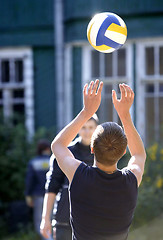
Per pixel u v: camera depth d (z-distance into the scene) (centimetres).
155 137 1589
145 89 1641
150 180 1383
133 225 1327
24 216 1523
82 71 1692
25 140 1634
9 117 1695
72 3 1675
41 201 1330
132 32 1625
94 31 685
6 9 1823
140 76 1627
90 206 515
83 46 1684
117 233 515
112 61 1664
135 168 548
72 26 1688
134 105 1630
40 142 1370
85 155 807
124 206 518
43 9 1778
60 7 1738
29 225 1512
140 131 1622
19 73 1836
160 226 1311
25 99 1816
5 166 1580
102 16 691
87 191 516
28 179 1342
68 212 780
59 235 782
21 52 1817
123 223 520
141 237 1295
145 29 1606
